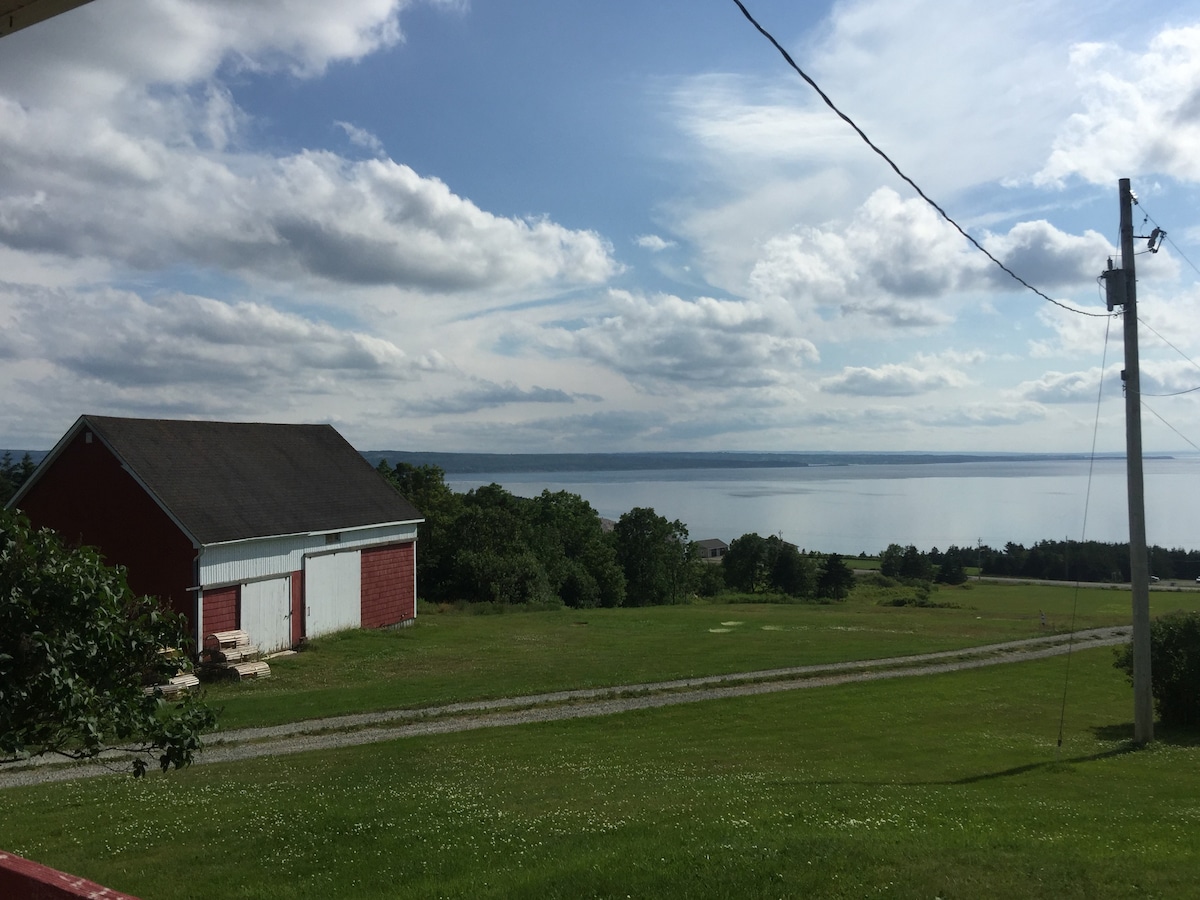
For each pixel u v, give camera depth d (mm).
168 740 7137
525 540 62125
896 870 7676
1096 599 65562
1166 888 7219
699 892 7223
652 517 77938
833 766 15250
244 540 27609
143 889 8477
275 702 21312
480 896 7520
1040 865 7859
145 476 26969
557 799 12031
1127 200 17750
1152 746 17156
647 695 22688
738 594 78875
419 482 70938
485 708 20938
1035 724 20078
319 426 37469
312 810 11438
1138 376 17719
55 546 6480
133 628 6879
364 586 33812
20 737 6508
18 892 3174
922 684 25125
